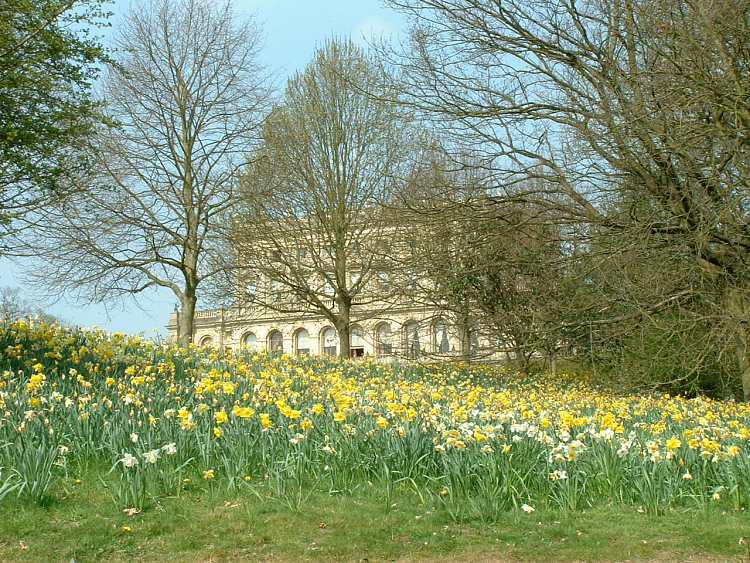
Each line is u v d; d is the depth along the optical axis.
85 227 22.42
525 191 15.45
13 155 15.45
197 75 24.88
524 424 7.00
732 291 13.80
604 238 14.23
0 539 4.94
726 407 12.01
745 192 12.11
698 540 5.32
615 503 6.32
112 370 9.98
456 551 5.11
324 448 6.50
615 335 14.68
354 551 5.04
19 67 15.65
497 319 16.58
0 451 6.03
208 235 23.86
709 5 12.03
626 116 12.84
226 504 5.84
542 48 15.05
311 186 23.81
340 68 24.22
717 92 11.91
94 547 4.93
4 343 10.77
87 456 6.47
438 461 6.72
